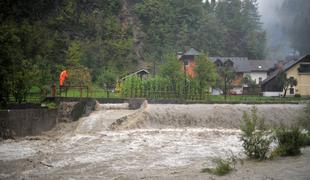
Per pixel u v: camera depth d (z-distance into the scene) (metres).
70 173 14.84
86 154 19.48
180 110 32.94
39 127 28.81
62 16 85.25
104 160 17.77
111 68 76.69
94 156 18.89
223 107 34.19
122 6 104.06
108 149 21.12
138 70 78.12
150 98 39.88
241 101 40.00
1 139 24.75
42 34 73.31
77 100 36.06
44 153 19.77
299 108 34.59
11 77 29.16
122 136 26.31
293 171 12.76
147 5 106.00
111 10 98.88
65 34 83.31
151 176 13.67
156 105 34.34
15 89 30.84
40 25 79.19
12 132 25.75
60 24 84.56
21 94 31.97
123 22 101.44
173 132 28.31
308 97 53.06
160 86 43.25
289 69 66.19
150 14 105.12
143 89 43.12
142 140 24.56
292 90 64.56
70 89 48.47
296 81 61.47
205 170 14.09
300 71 65.56
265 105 36.16
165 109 32.88
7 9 72.44
